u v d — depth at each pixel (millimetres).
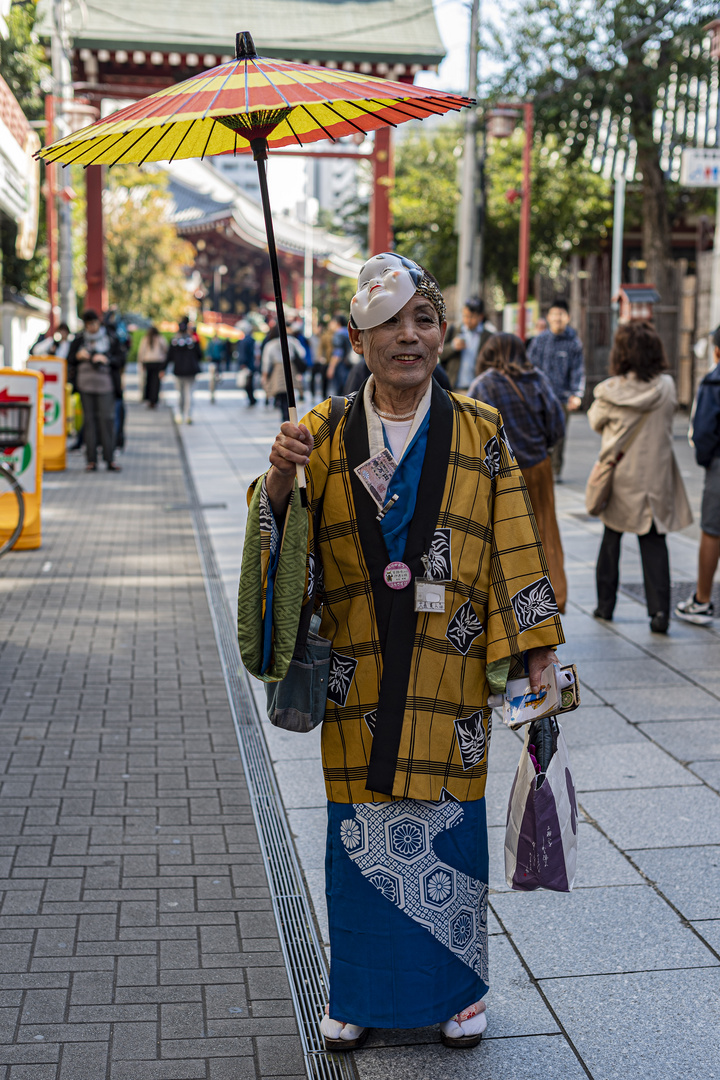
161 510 10734
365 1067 2742
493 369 6047
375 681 2637
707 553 6512
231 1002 3004
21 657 6023
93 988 3041
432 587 2602
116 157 2676
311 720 2613
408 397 2643
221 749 4793
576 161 26844
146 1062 2746
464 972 2713
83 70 21656
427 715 2625
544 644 2648
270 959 3203
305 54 20828
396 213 31438
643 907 3463
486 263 30859
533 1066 2734
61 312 19531
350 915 2678
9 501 8852
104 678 5703
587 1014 2938
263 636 2527
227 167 96438
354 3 21625
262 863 3770
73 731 4945
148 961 3176
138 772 4512
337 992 2707
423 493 2623
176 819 4090
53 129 18453
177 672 5844
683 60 22031
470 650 2676
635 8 21188
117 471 13492
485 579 2682
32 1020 2895
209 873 3691
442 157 31922
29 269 24047
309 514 2596
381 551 2625
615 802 4191
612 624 6621
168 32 20516
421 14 21656
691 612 6629
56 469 13523
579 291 24953
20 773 4457
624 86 22906
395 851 2639
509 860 2783
